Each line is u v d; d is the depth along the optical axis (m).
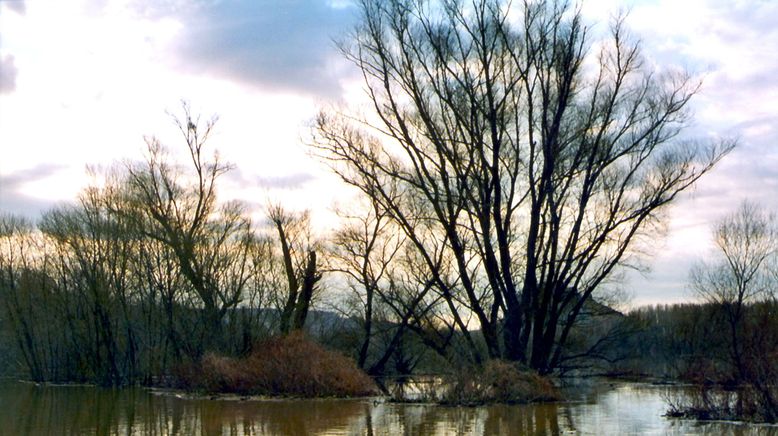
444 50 42.53
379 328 58.09
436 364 57.56
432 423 30.11
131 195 59.75
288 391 42.41
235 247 57.72
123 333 66.00
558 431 27.59
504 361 39.47
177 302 59.94
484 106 42.47
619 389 48.97
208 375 45.91
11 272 72.25
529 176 42.81
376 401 39.28
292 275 54.22
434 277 45.22
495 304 44.38
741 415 30.41
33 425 31.38
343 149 44.12
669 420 30.62
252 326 56.03
